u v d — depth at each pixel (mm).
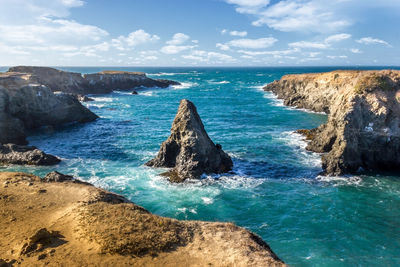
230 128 61125
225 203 28453
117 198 22094
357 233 23703
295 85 101188
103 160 40719
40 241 15648
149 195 29906
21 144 47812
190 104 37344
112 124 65375
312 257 20766
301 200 29219
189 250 15359
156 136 54656
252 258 14586
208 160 35250
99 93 126562
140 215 18266
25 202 20781
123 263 14078
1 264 13859
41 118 59562
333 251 21453
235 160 40469
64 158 41312
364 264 20047
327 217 26094
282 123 65688
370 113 37375
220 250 15375
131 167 37875
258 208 27594
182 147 35281
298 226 24719
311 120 68188
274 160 40562
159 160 37750
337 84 73375
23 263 14086
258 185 32625
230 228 17938
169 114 79375
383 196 30000
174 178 33688
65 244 15539
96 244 15328
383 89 39781
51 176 26047
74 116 65250
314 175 35406
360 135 36781
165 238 16047
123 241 15359
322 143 44062
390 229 24266
